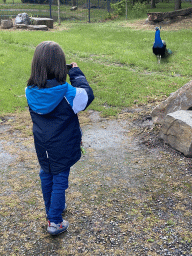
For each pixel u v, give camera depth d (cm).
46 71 220
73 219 292
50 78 225
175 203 312
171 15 1628
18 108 640
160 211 300
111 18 2183
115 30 1588
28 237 270
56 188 249
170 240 260
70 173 382
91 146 465
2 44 1210
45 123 233
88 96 237
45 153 239
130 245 256
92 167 398
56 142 233
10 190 346
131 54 1071
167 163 401
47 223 288
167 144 453
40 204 318
